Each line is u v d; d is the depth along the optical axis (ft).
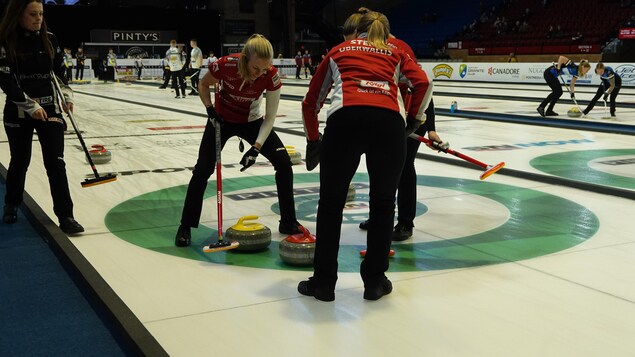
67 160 25.39
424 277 12.07
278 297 11.07
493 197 18.94
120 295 11.18
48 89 14.58
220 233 13.29
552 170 22.94
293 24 127.95
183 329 9.71
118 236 14.92
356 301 10.85
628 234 14.98
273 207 17.78
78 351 9.20
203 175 14.01
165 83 80.23
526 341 9.25
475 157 26.08
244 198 18.88
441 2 131.85
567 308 10.51
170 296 11.12
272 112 13.82
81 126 38.47
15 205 16.40
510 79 87.30
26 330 9.95
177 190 20.02
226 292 11.32
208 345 9.14
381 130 10.35
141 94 69.26
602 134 33.55
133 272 12.40
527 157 26.09
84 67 113.60
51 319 10.39
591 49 94.38
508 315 10.21
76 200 18.62
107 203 18.25
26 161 15.83
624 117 40.93
